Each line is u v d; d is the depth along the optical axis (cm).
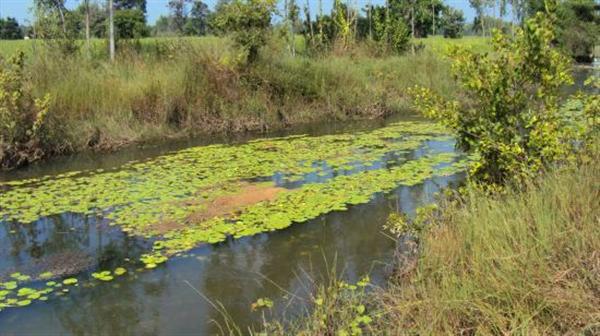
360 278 550
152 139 1249
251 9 1545
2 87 1043
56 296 527
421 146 1138
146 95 1312
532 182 533
